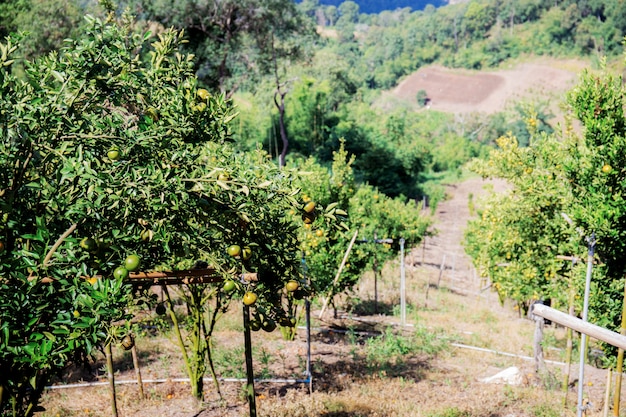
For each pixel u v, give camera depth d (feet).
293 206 17.79
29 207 15.47
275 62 143.95
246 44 136.67
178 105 17.01
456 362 47.11
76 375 37.22
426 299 76.84
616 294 33.35
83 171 14.34
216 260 16.38
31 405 15.79
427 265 118.32
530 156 42.75
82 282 14.08
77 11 103.14
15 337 13.50
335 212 18.45
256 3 127.85
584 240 32.35
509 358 49.19
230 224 17.58
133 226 15.57
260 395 34.19
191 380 32.68
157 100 17.53
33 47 98.73
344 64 293.64
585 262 35.24
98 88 16.39
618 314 33.06
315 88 225.56
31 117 14.25
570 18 647.56
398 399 35.86
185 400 32.89
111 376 26.94
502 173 43.73
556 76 591.78
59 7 101.30
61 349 13.96
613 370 33.88
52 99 15.11
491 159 44.50
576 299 38.45
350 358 44.57
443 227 181.68
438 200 222.89
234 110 18.04
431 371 43.21
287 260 19.03
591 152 32.24
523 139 379.35
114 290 13.99
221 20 128.67
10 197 14.20
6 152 14.43
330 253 51.01
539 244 42.73
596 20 638.53
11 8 103.45
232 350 42.70
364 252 55.16
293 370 39.86
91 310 13.84
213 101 17.51
